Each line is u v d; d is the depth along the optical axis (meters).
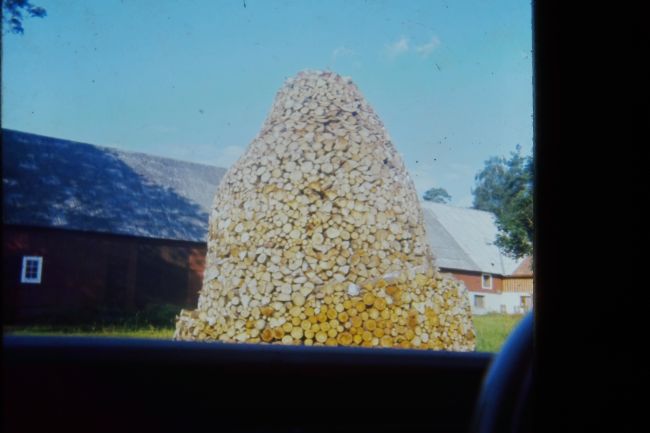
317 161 5.70
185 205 18.19
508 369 0.98
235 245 5.62
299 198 5.57
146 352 1.36
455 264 16.62
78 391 1.25
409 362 1.66
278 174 5.70
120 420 1.30
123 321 11.80
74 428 1.24
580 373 0.72
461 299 5.54
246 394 1.46
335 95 6.12
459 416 1.67
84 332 9.41
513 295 15.66
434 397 1.67
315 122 5.91
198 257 16.95
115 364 1.31
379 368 1.62
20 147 16.03
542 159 0.77
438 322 5.23
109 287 15.30
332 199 5.58
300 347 1.58
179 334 5.65
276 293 5.23
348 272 5.37
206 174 20.25
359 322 5.06
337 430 1.53
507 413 0.93
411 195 6.08
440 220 19.23
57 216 15.10
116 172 17.83
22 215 14.41
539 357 0.78
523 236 10.62
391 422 1.61
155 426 1.34
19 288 14.02
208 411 1.41
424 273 5.44
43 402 1.20
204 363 1.43
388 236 5.61
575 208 0.74
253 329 5.15
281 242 5.45
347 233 5.50
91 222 15.62
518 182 10.41
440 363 1.69
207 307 5.62
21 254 14.34
